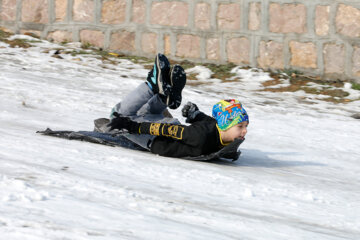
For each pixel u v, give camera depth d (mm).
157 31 39312
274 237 5988
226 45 37875
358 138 20641
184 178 9719
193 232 5523
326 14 35281
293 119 24250
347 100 31688
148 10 39438
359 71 34938
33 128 14289
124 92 26188
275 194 9398
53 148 10883
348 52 35031
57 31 41625
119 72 33625
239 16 37312
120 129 12242
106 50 40625
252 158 14664
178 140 12617
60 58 36156
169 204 6977
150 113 13305
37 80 25781
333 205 9094
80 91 24125
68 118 17312
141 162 10758
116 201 6699
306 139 19328
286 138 19094
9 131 12867
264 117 23875
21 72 28172
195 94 28828
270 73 36219
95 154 10891
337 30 35156
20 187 6508
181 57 39062
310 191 10102
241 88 33156
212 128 12359
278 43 36625
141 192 7598
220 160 13508
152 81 12875
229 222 6430
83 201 6320
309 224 7230
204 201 7758
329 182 11922
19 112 17125
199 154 12469
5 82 23453
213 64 38312
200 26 38312
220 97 28719
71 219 5387
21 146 10570
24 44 39062
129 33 40000
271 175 11852
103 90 25891
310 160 15289
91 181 7770
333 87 34094
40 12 41656
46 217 5324
